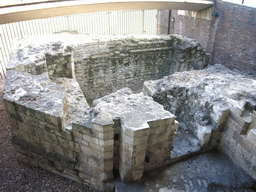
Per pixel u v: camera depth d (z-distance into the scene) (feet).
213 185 17.53
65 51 27.68
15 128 19.15
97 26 46.68
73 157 17.47
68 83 26.91
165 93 23.58
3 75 40.16
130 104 17.15
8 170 19.85
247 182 17.75
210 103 19.63
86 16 44.34
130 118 15.34
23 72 21.49
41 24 40.63
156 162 18.31
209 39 45.60
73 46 31.58
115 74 36.45
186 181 17.71
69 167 17.97
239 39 39.96
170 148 17.98
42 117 16.51
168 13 54.60
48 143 18.02
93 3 32.68
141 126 14.55
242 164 18.31
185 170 18.65
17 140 19.77
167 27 56.34
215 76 23.56
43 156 18.88
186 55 37.78
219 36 43.60
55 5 30.50
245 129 17.76
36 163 20.06
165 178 17.88
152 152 17.37
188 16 49.55
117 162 17.57
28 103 17.10
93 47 33.19
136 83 39.27
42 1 30.12
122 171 16.76
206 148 20.45
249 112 18.38
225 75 24.27
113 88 37.42
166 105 24.30
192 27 49.29
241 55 40.37
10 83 19.56
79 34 36.27
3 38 38.27
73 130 15.96
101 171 16.80
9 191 17.83
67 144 17.03
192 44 36.65
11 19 30.04
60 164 18.37
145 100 17.89
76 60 32.12
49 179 18.97
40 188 18.11
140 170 16.75
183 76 25.34
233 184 17.62
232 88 20.31
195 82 22.97
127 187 16.89
